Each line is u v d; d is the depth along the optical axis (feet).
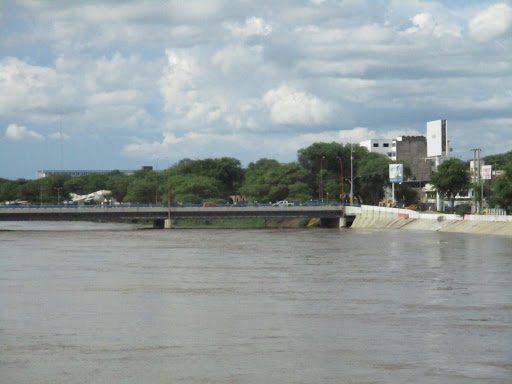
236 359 92.58
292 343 102.47
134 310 133.28
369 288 167.43
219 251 298.15
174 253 286.46
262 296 153.48
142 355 95.04
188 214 582.76
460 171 563.48
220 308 135.74
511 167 492.95
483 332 110.83
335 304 140.97
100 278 190.19
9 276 195.42
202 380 82.53
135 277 192.85
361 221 604.90
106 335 108.58
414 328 114.42
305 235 449.89
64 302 143.95
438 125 636.89
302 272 206.08
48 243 365.20
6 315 127.54
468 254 271.08
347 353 95.91
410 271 207.82
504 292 159.53
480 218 471.21
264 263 237.45
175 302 144.15
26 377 84.12
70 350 98.12
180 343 102.53
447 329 113.29
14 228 647.97
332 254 277.03
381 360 91.91
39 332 111.14
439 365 89.30
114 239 409.69
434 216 517.96
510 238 387.55
